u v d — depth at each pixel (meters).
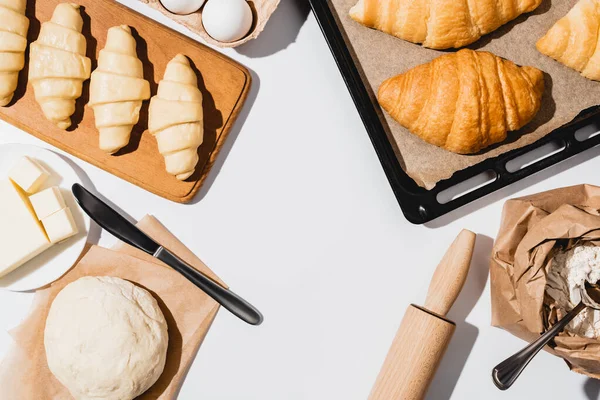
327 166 0.78
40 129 0.74
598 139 0.74
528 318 0.70
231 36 0.72
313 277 0.78
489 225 0.78
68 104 0.72
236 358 0.77
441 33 0.72
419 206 0.73
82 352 0.72
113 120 0.71
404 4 0.71
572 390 0.79
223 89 0.75
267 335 0.77
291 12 0.77
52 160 0.75
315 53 0.77
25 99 0.74
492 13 0.72
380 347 0.78
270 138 0.77
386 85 0.72
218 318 0.77
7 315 0.75
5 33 0.71
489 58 0.72
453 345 0.78
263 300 0.77
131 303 0.74
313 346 0.78
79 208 0.75
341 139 0.78
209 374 0.77
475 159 0.75
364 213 0.78
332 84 0.78
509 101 0.71
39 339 0.75
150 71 0.75
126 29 0.73
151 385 0.75
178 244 0.76
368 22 0.73
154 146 0.75
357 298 0.78
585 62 0.73
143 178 0.75
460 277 0.72
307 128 0.77
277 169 0.77
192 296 0.76
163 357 0.74
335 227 0.78
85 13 0.74
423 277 0.78
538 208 0.71
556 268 0.73
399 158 0.75
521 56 0.76
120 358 0.72
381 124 0.75
